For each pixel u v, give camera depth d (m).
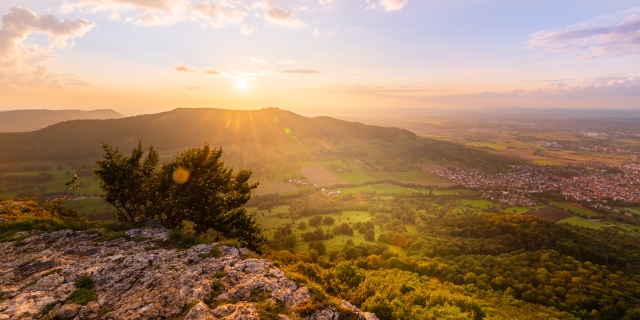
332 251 83.88
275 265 15.38
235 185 24.44
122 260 14.45
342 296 20.36
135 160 23.45
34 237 17.03
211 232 23.06
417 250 79.31
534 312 44.75
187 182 20.92
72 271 13.12
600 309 45.38
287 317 10.50
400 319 20.55
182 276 12.97
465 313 35.88
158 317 10.09
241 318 9.99
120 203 22.80
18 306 10.30
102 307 10.72
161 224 21.27
